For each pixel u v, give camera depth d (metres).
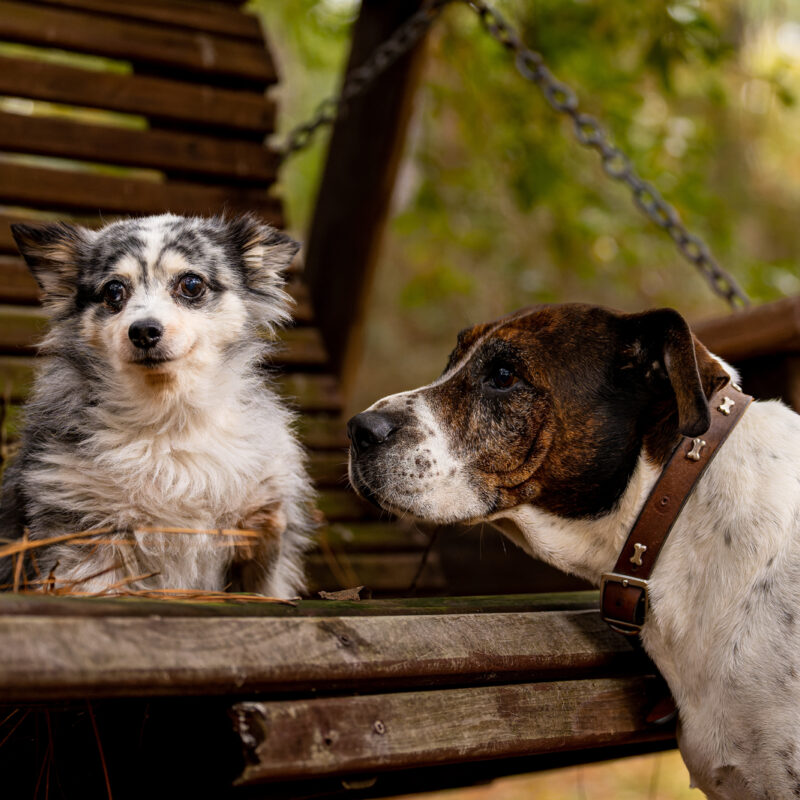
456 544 2.07
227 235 1.50
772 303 1.46
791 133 4.30
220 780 1.20
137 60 1.94
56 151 1.86
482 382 1.33
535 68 1.76
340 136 2.20
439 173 3.19
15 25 1.86
